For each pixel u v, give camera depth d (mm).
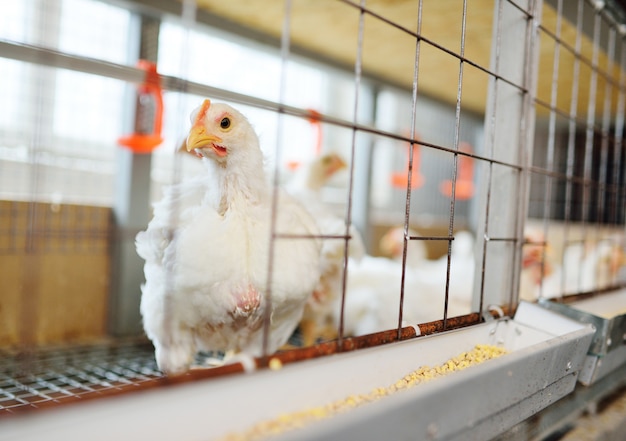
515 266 1334
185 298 1288
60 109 2430
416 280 2381
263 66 3115
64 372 1914
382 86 3150
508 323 1242
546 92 2824
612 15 1958
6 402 1540
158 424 579
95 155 2596
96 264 2406
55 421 497
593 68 1784
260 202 1398
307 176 2908
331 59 2803
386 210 5016
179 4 2287
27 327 1967
